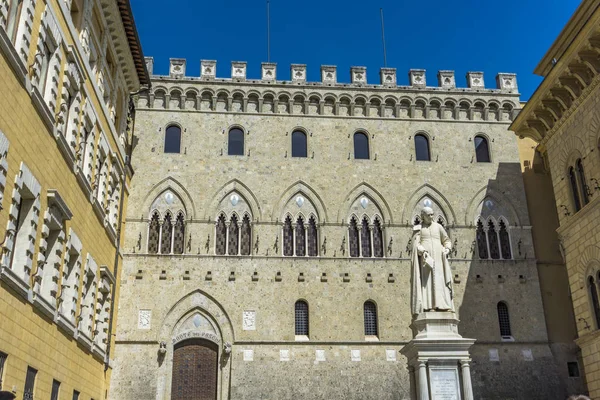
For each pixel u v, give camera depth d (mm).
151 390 42438
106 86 38844
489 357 45688
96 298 37062
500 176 51031
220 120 50344
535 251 49375
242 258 46562
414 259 24578
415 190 49812
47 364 27297
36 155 25156
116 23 37625
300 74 52062
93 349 35938
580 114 38125
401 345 45344
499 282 47844
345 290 46438
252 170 49125
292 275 46469
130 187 47688
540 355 46188
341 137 50812
